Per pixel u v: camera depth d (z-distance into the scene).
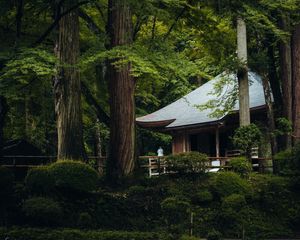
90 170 16.19
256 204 17.23
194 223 15.83
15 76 14.38
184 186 17.75
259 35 22.17
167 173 18.78
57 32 18.02
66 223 15.10
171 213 15.73
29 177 15.88
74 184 15.64
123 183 18.03
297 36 21.69
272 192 17.62
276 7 18.02
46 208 14.64
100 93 24.92
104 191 17.34
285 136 22.91
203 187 17.61
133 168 18.42
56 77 17.66
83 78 23.41
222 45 22.22
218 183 17.19
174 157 18.62
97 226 15.45
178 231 14.81
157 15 17.66
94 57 15.35
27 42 16.80
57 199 15.51
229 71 22.17
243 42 21.08
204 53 24.64
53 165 15.96
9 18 18.38
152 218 16.08
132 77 18.64
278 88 25.03
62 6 17.30
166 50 17.12
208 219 16.12
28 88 20.69
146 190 17.22
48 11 19.42
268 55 24.55
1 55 14.73
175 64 16.47
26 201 14.91
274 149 22.78
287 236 15.90
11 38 17.05
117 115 18.47
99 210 15.88
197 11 19.52
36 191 15.70
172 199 15.78
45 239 13.77
